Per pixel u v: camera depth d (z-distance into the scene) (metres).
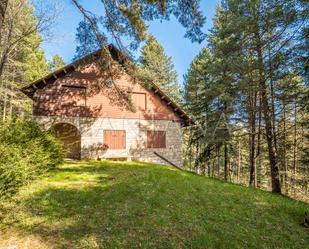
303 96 11.97
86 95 17.23
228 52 14.59
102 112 17.62
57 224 5.30
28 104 24.69
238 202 8.24
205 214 6.68
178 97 37.19
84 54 10.58
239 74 14.84
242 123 18.84
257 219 6.87
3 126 8.95
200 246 4.91
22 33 16.33
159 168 13.77
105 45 10.38
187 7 8.23
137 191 7.95
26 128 10.10
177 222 5.91
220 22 20.55
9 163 6.69
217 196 8.59
